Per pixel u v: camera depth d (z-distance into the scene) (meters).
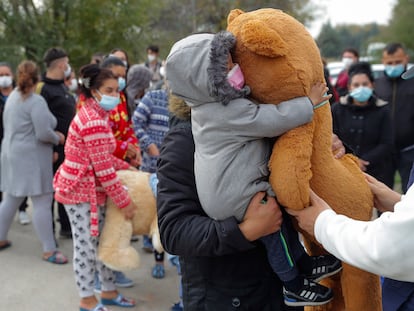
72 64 14.88
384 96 4.76
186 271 1.65
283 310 1.64
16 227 5.32
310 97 1.46
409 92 4.66
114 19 15.62
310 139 1.43
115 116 3.88
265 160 1.46
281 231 1.55
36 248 4.70
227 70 1.38
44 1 14.77
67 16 14.91
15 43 13.98
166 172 1.58
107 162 3.03
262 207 1.44
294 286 1.59
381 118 4.16
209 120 1.42
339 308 1.75
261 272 1.59
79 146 3.05
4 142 4.41
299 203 1.42
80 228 3.16
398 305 1.60
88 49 14.88
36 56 13.91
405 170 4.60
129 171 3.45
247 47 1.39
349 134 4.22
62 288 3.86
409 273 1.16
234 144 1.42
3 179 4.48
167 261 4.47
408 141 4.67
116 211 3.19
